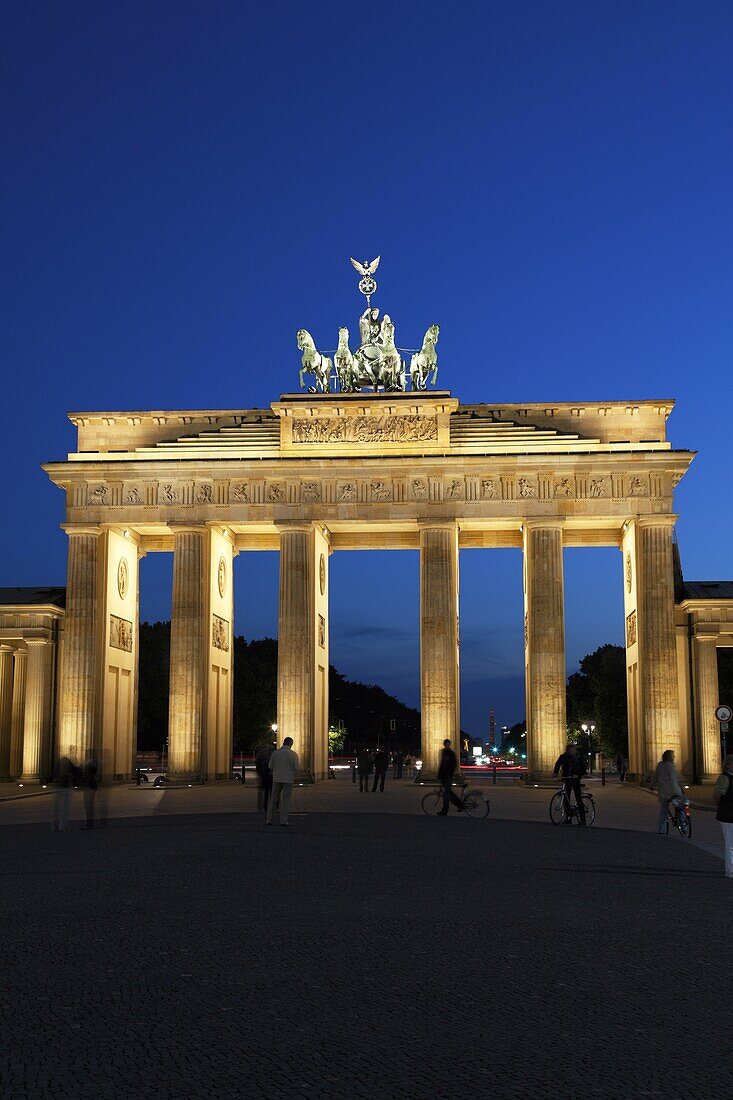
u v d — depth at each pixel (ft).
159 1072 54.95
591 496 380.78
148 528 402.52
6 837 184.55
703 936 93.20
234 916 100.99
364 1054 58.39
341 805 272.51
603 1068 56.29
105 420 407.23
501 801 300.81
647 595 375.86
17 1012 66.49
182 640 383.65
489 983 75.00
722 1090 53.11
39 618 401.29
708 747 394.11
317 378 404.98
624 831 200.85
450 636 379.35
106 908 105.19
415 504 384.27
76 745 379.96
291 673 380.78
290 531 386.93
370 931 93.97
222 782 401.49
